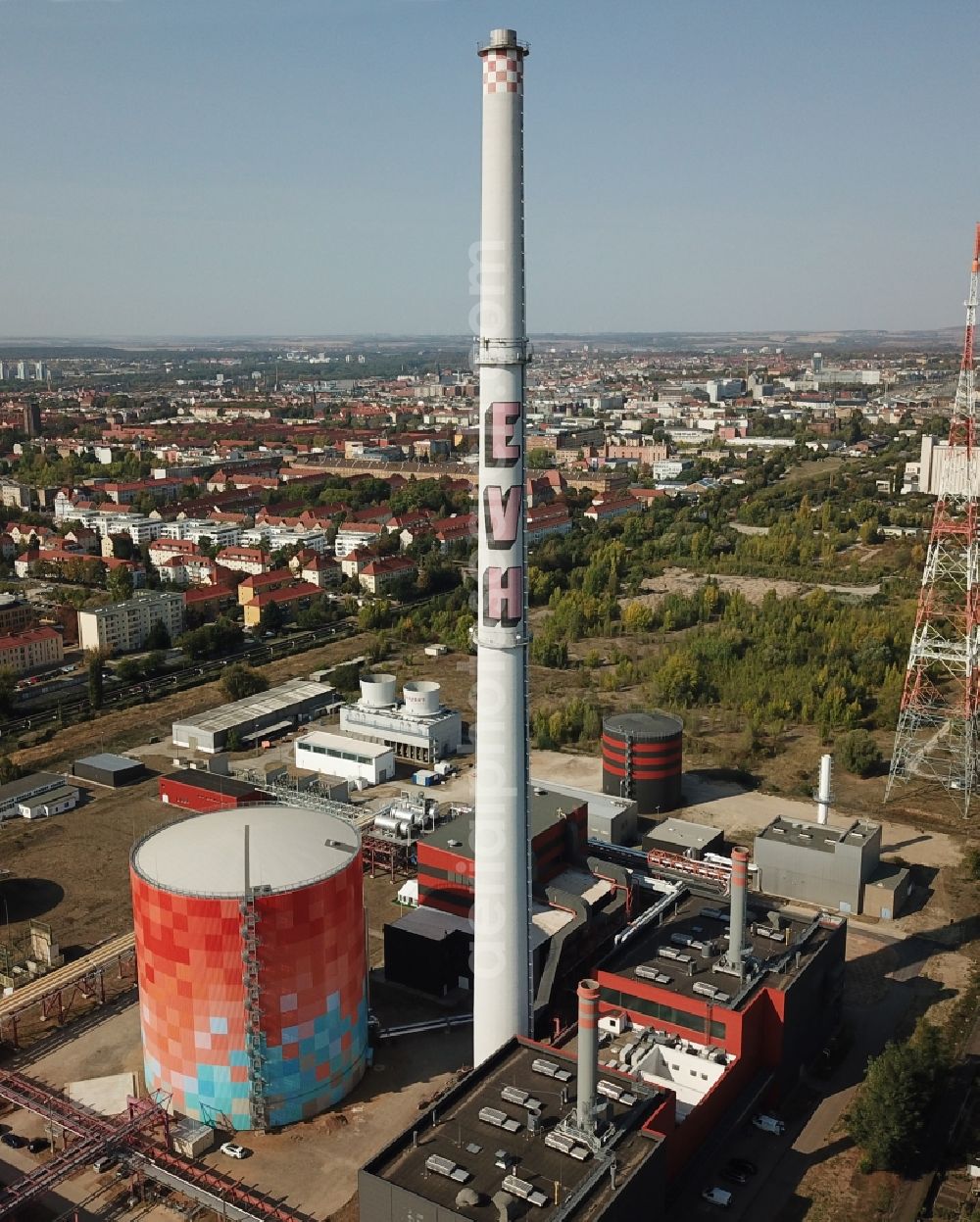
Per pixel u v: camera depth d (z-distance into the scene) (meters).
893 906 143.50
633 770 178.00
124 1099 106.50
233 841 108.44
